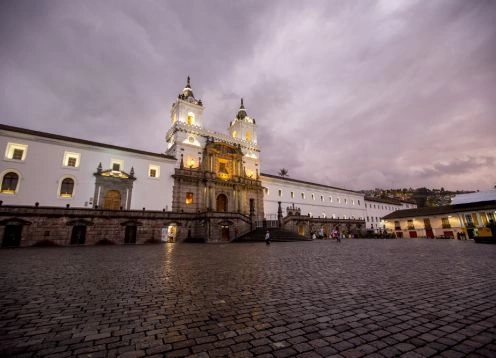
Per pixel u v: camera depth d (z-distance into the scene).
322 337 3.86
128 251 20.11
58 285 7.50
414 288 6.87
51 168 31.36
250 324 4.42
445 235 57.53
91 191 33.41
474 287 6.82
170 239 35.94
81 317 4.80
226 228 38.19
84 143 34.25
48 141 31.69
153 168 39.81
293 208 56.28
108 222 30.84
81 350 3.49
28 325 4.39
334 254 16.50
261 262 12.65
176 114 48.91
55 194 31.06
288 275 8.99
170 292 6.64
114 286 7.34
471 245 23.58
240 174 50.59
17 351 3.43
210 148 46.97
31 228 26.41
